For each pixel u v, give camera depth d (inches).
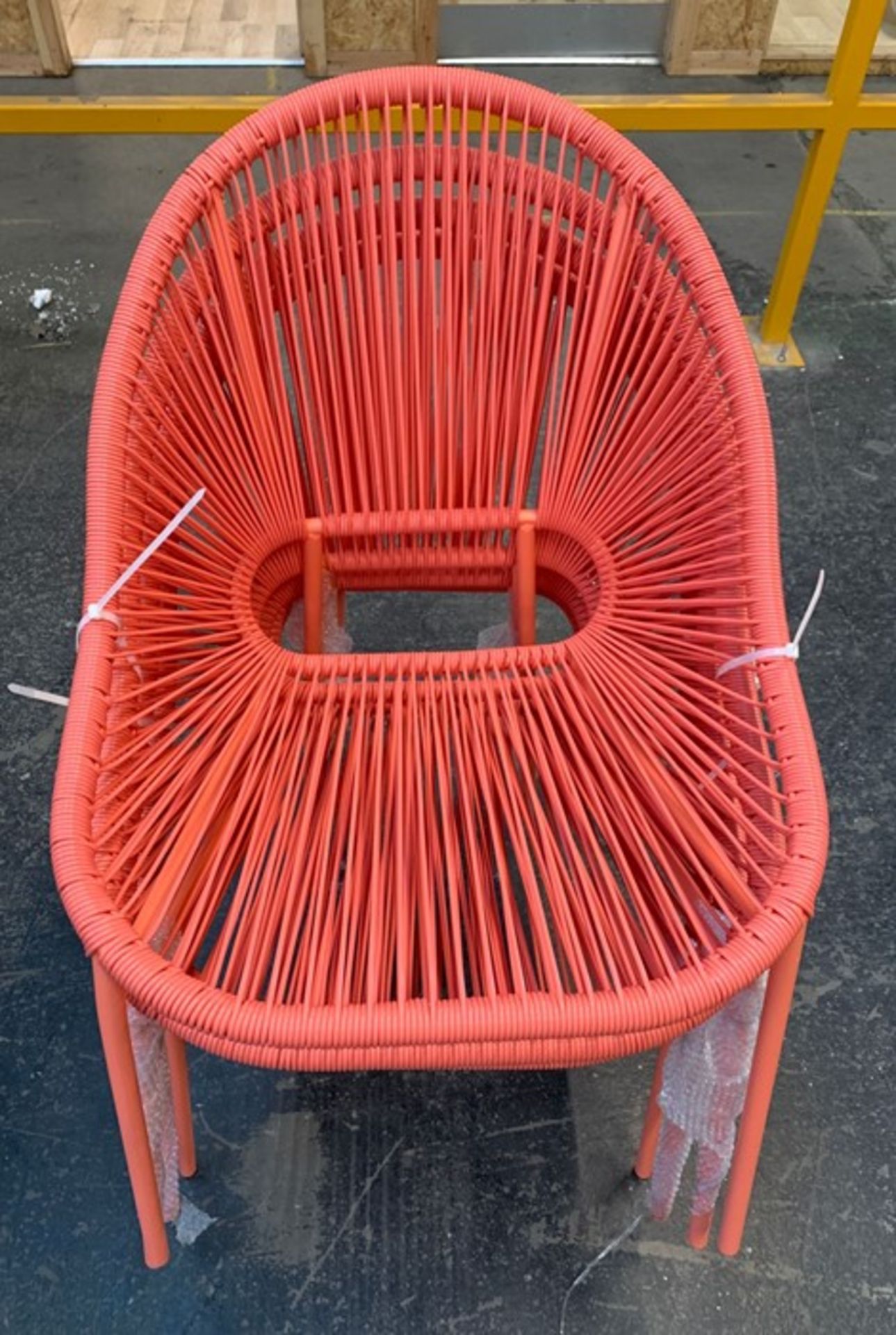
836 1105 51.0
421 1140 49.6
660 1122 45.6
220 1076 51.5
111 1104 50.5
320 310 42.2
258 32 140.6
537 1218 47.3
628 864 35.9
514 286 42.4
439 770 38.2
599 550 43.6
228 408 42.3
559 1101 50.9
